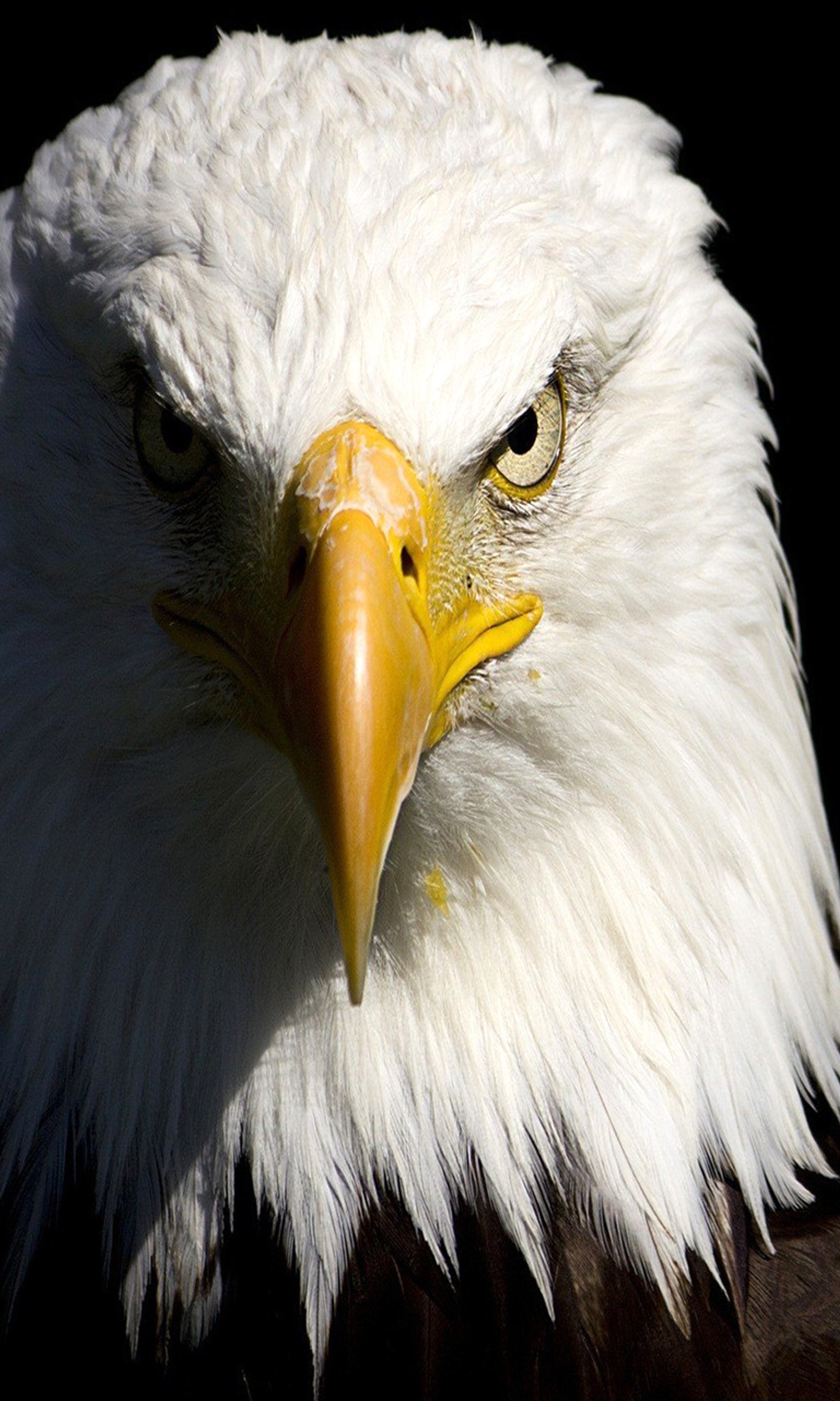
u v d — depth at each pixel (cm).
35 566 247
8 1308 249
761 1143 249
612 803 248
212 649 246
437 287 245
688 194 251
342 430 244
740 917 249
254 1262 248
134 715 247
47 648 247
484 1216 248
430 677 244
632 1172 248
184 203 246
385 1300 248
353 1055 247
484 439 245
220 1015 248
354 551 243
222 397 245
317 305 244
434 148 246
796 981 250
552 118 249
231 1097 248
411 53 250
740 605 249
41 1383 248
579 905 248
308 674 243
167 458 246
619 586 247
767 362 393
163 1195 248
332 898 247
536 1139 248
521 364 245
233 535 246
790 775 250
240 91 248
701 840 248
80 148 248
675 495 248
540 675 247
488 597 246
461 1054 248
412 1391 247
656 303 248
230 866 247
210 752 247
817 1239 249
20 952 248
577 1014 248
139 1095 248
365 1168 248
